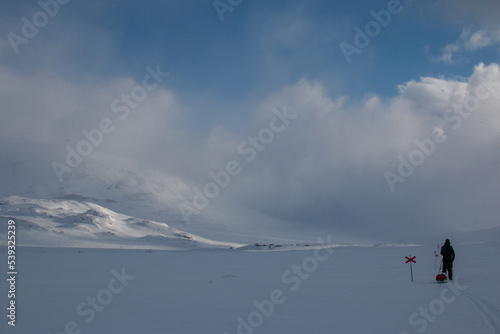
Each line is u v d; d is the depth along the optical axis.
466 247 60.41
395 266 34.41
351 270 31.45
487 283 19.33
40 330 12.17
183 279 27.08
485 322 11.37
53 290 21.62
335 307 14.66
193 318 13.39
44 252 79.19
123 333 11.46
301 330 11.20
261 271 33.84
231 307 15.45
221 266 40.66
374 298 16.39
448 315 12.42
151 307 15.70
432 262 38.41
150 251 91.62
